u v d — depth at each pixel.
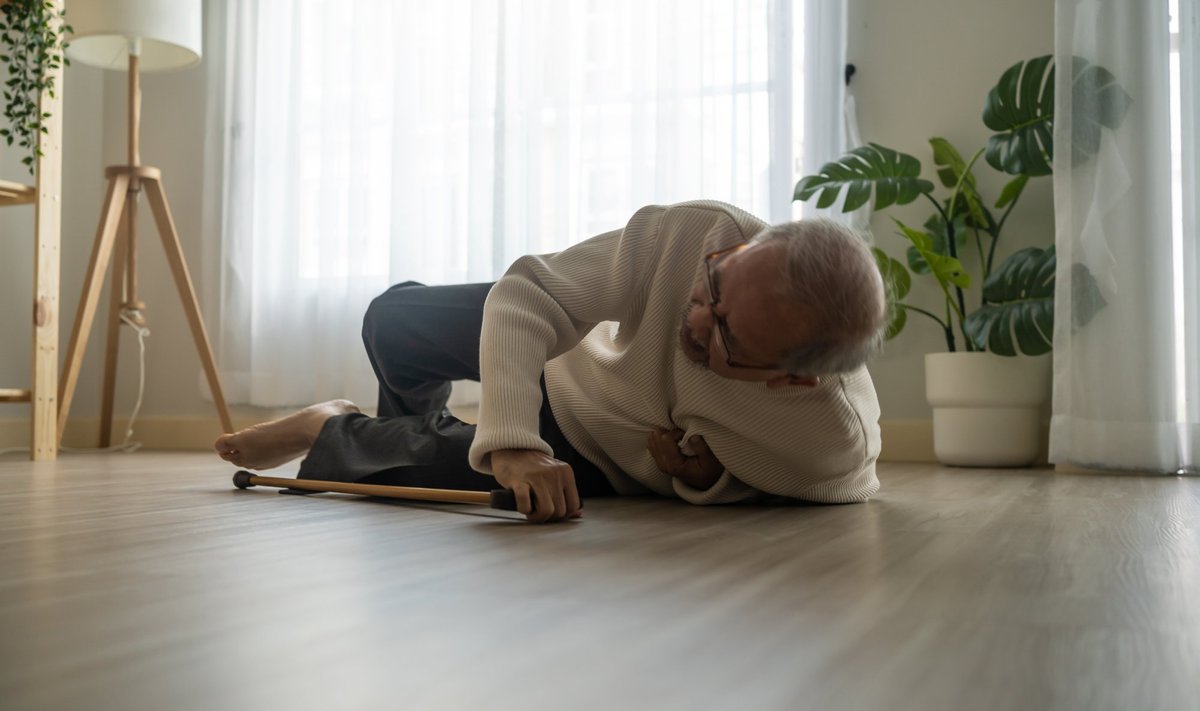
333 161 3.95
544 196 3.65
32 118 3.73
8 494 1.73
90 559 0.95
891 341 3.27
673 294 1.36
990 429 2.85
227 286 4.05
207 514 1.36
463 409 3.66
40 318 3.19
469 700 0.48
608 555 0.98
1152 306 2.64
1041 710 0.48
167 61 3.83
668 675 0.53
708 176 3.44
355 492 1.54
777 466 1.44
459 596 0.76
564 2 3.62
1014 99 2.90
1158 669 0.56
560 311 1.32
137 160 3.66
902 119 3.33
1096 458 2.61
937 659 0.58
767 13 3.38
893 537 1.15
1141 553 1.04
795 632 0.64
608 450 1.54
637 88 3.52
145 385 4.31
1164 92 2.70
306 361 3.96
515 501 1.19
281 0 4.05
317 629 0.64
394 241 3.80
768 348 1.02
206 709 0.47
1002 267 2.90
